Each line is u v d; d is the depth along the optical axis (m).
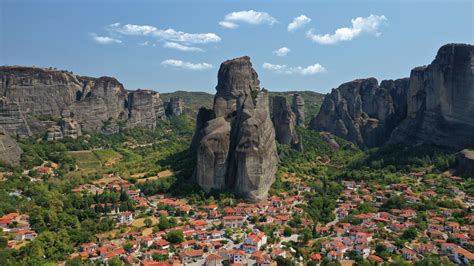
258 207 171.12
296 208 171.38
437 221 155.25
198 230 148.12
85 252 128.00
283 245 137.75
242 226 154.75
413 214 163.50
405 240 139.88
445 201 174.62
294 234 149.38
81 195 178.38
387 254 128.38
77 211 157.00
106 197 170.75
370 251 132.38
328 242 136.25
